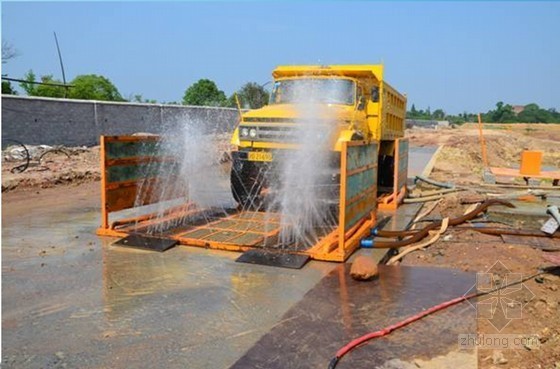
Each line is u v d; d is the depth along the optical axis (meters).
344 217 6.42
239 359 3.81
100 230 7.75
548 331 4.36
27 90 36.03
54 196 11.80
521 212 9.61
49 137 21.41
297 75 10.89
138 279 5.69
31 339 4.17
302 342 4.09
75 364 3.76
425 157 24.16
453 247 7.09
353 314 4.66
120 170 7.96
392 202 10.26
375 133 10.41
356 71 10.36
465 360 3.79
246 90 11.80
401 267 6.16
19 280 5.62
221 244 6.90
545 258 6.00
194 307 4.88
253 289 5.39
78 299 5.07
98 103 23.62
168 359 3.84
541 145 36.09
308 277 5.79
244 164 9.05
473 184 14.36
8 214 9.49
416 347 4.01
